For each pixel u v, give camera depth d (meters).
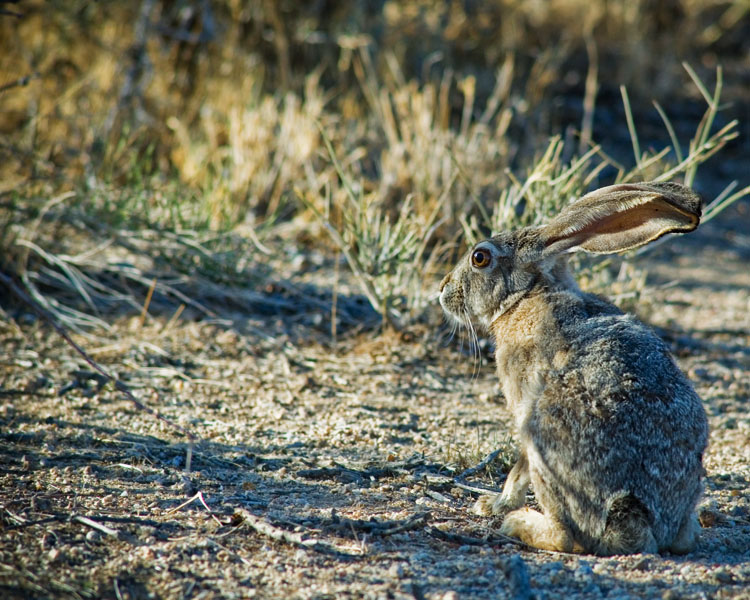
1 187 16.67
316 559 8.09
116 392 12.68
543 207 14.42
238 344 14.54
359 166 18.94
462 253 16.69
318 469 10.44
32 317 14.75
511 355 9.49
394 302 15.48
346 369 14.08
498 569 7.98
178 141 19.72
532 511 9.18
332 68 23.09
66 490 9.45
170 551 8.07
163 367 13.59
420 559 8.21
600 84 26.86
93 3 20.88
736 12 29.69
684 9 29.33
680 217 8.98
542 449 8.84
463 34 25.86
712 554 8.87
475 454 11.14
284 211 18.84
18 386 12.54
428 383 13.77
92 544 8.16
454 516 9.49
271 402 12.69
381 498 9.84
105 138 18.72
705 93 14.77
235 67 21.45
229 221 16.33
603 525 8.55
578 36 27.69
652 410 8.59
